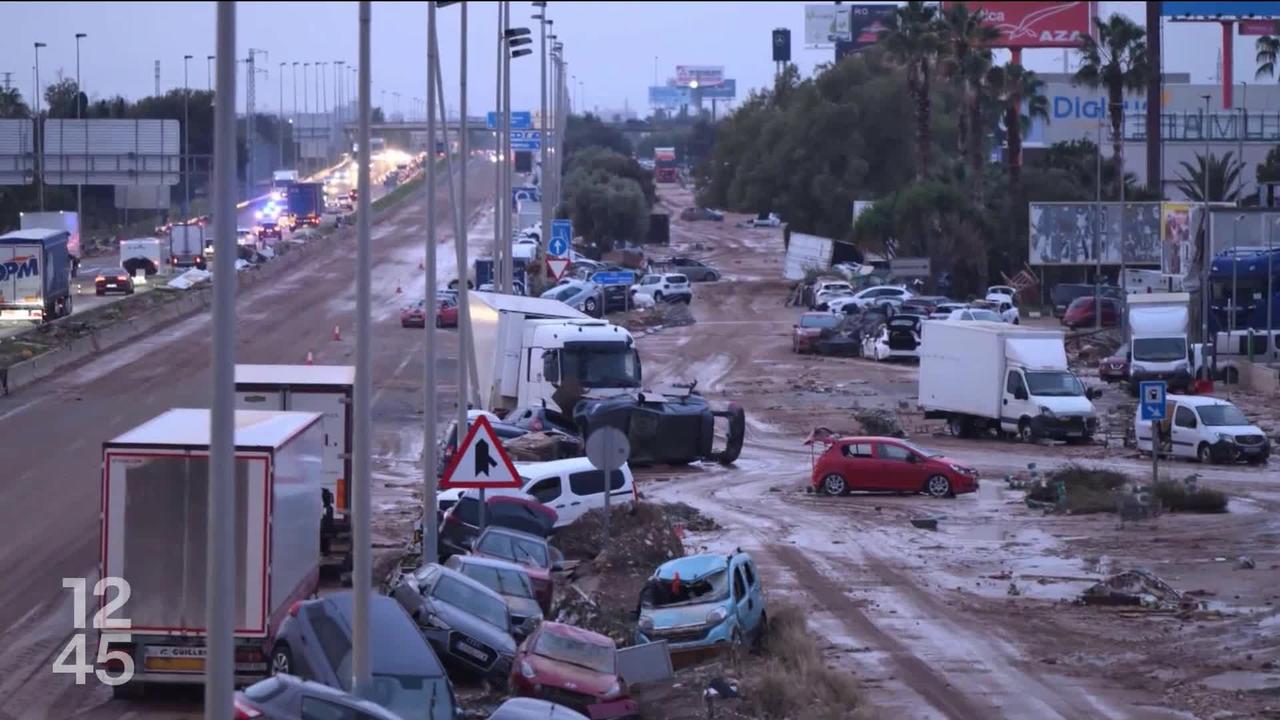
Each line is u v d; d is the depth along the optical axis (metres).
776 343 133.88
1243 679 36.28
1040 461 81.19
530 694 31.34
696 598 38.28
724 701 32.78
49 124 169.50
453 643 34.81
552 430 74.88
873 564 52.72
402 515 60.25
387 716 24.31
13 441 75.94
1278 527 60.03
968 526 61.41
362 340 27.06
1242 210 128.38
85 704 32.66
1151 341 108.56
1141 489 65.44
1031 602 46.19
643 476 76.50
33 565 48.34
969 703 34.06
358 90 27.52
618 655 33.78
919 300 140.62
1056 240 164.88
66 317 128.38
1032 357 88.75
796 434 90.31
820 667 35.16
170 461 32.56
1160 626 42.69
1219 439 79.25
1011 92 171.62
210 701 18.03
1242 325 117.69
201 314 140.00
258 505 32.81
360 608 26.39
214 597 18.08
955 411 91.38
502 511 50.12
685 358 123.62
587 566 47.88
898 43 172.38
